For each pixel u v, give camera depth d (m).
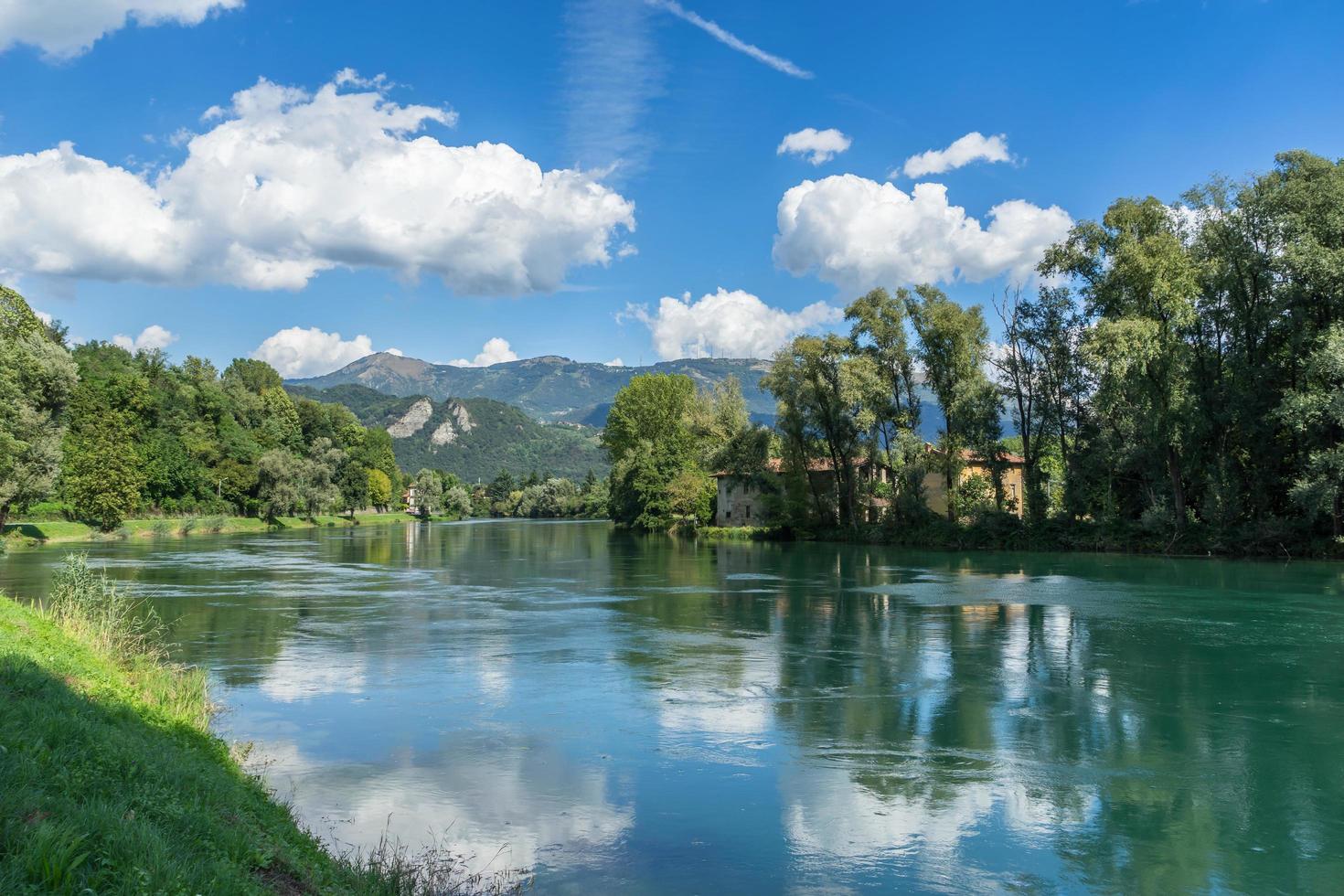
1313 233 53.88
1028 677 22.62
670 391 123.56
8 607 19.09
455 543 88.69
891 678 22.55
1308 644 27.14
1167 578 46.19
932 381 79.81
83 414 98.25
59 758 9.48
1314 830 12.84
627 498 120.12
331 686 21.62
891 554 67.31
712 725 18.25
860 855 11.92
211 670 23.38
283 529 123.06
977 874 11.38
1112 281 60.50
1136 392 58.75
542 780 14.83
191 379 139.25
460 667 23.98
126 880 6.78
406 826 12.70
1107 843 12.38
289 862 8.85
